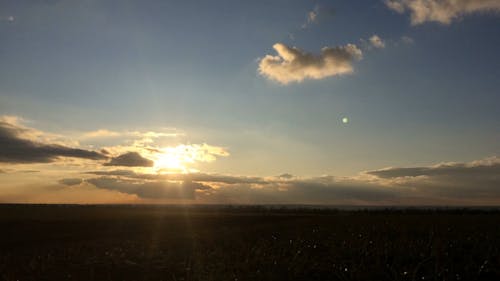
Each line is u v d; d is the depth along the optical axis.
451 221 35.47
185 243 26.16
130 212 71.12
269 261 18.44
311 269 17.02
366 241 22.02
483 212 58.41
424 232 26.61
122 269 18.56
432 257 17.83
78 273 17.91
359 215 52.44
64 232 36.38
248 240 26.00
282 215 60.03
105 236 32.94
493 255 17.78
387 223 32.56
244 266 17.59
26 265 19.78
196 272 17.22
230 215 61.06
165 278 16.75
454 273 15.65
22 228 39.44
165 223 44.78
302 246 22.23
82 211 71.12
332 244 22.19
